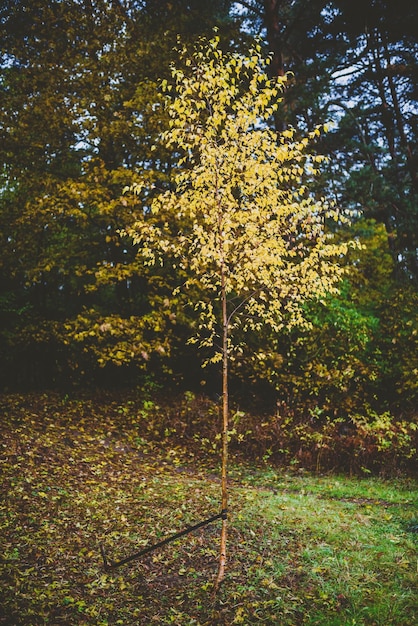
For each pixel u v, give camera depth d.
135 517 7.92
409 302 14.95
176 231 13.09
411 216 18.42
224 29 15.80
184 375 15.39
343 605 5.48
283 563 6.34
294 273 6.96
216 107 6.33
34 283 16.38
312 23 19.02
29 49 15.05
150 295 14.24
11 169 14.92
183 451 12.20
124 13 15.16
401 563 6.29
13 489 8.34
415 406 13.97
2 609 5.37
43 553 6.60
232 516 7.91
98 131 13.75
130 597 5.82
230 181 6.36
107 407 14.14
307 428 12.49
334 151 21.75
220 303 13.30
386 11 18.83
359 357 14.23
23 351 16.62
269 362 13.32
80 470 9.88
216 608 5.54
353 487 10.17
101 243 15.41
